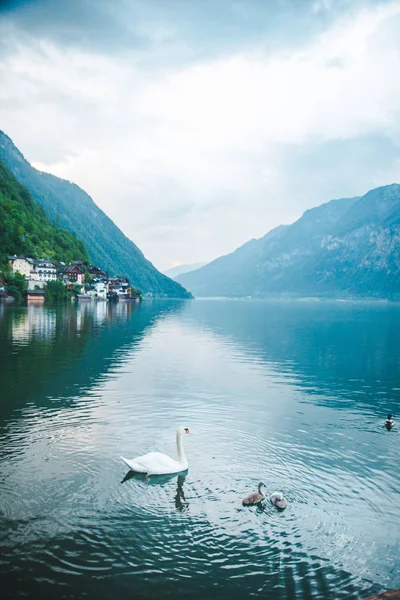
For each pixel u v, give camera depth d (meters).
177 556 13.43
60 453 20.80
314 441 23.72
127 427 24.94
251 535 14.59
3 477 18.09
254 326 102.88
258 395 33.91
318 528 15.12
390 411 30.16
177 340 69.12
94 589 12.01
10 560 12.96
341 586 12.39
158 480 18.31
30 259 192.88
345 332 88.88
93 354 50.22
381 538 14.63
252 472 19.42
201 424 26.05
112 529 14.67
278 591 12.15
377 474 19.56
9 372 38.88
